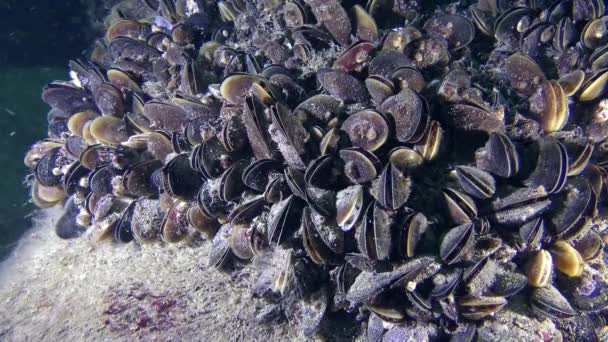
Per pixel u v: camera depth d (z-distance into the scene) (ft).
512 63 1.09
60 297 1.14
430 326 0.87
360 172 0.93
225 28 1.47
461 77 0.99
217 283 1.06
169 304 1.01
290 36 1.26
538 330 0.86
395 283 0.83
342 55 1.08
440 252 0.86
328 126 1.01
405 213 0.91
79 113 1.43
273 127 0.95
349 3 1.27
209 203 1.04
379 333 0.90
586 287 0.92
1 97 2.06
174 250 1.17
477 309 0.85
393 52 1.04
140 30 1.63
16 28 2.38
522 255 0.92
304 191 0.93
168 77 1.34
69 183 1.31
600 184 0.96
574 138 0.98
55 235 1.42
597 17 1.16
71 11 2.52
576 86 1.06
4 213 1.62
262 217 1.00
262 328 0.97
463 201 0.89
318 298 0.95
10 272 1.30
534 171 0.92
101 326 0.99
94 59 1.74
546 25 1.16
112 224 1.25
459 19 1.19
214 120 1.11
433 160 0.97
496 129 0.94
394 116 0.95
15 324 1.08
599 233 0.98
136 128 1.31
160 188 1.16
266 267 0.99
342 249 0.92
